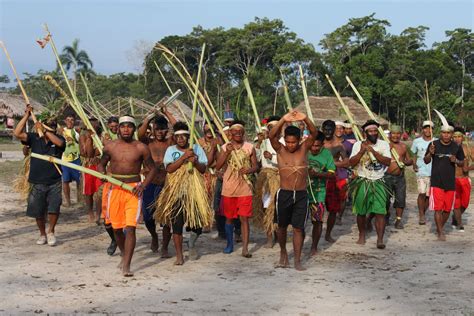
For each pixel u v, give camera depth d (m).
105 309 4.95
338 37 74.38
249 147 7.30
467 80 70.56
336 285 5.78
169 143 7.65
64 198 12.27
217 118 7.54
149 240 8.23
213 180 8.55
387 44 73.94
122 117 6.45
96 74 62.09
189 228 6.95
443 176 8.31
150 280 5.97
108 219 6.39
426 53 69.56
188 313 4.84
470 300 5.24
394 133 9.35
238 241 8.19
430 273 6.30
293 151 6.49
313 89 63.06
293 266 6.66
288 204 6.45
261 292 5.51
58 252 7.35
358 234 8.89
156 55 25.98
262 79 39.16
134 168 6.41
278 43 60.94
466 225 9.73
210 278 6.07
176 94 7.91
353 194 7.95
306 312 4.88
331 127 9.02
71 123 10.83
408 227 9.55
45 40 7.78
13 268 6.44
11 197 12.62
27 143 7.78
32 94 81.12
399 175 9.23
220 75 60.34
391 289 5.63
